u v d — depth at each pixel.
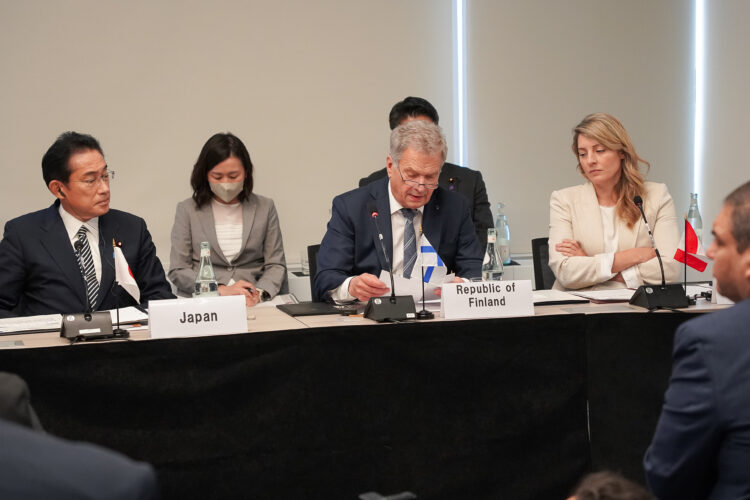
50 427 2.62
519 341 3.02
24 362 2.58
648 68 6.00
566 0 5.82
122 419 2.68
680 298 3.23
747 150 5.70
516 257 5.88
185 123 5.35
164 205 5.38
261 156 5.48
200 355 2.73
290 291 5.31
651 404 3.13
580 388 3.09
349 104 5.57
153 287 3.77
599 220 4.05
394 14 5.59
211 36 5.34
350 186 5.63
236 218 4.84
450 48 5.69
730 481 1.75
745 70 5.69
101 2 5.18
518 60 5.79
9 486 0.87
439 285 3.27
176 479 2.74
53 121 5.17
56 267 3.54
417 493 2.95
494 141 5.81
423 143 3.33
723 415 1.73
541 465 3.07
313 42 5.48
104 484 0.88
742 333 1.77
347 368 2.87
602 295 3.52
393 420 2.92
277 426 2.81
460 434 2.98
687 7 6.02
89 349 2.64
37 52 5.11
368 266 3.51
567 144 5.91
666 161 6.10
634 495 1.21
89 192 3.49
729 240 1.86
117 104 5.25
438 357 2.95
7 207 5.14
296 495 2.84
